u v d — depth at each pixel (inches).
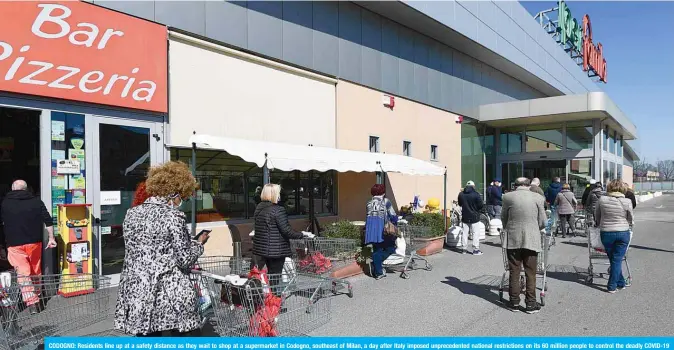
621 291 262.2
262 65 370.3
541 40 862.5
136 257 129.0
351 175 466.9
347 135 455.5
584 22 1127.0
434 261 361.7
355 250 304.2
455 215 504.4
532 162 766.5
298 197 411.5
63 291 153.6
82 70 256.2
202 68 325.4
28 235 218.2
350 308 228.8
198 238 173.6
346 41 459.5
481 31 633.0
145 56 287.6
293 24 400.2
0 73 225.3
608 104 649.6
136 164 287.0
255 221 224.7
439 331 195.2
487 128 779.4
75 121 257.9
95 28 262.1
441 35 588.4
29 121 243.0
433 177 599.8
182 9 313.0
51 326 147.6
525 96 899.4
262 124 368.8
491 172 786.8
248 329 157.6
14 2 229.8
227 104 341.7
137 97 283.0
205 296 160.6
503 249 236.5
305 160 293.7
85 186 261.7
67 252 241.3
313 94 418.6
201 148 325.7
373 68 494.3
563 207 503.2
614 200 258.2
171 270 130.6
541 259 235.1
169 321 127.9
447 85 632.4
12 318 141.5
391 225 287.3
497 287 273.6
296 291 189.6
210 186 338.0
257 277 170.7
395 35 531.2
